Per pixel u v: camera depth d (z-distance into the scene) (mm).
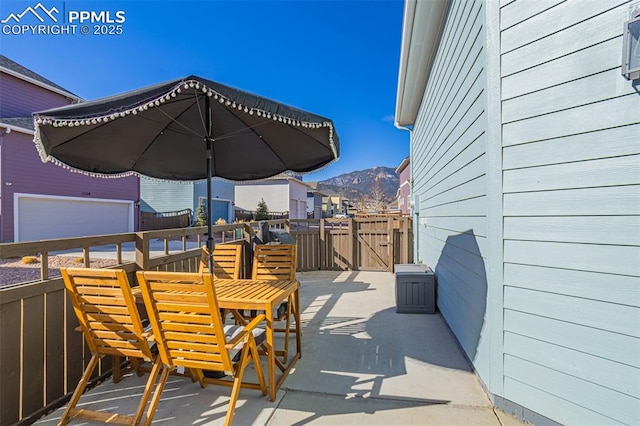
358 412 2246
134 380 2719
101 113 2307
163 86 2297
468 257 3018
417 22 4312
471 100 2850
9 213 10383
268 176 4809
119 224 14250
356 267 8031
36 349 2146
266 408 2305
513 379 2195
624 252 1731
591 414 1830
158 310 2043
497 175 2268
